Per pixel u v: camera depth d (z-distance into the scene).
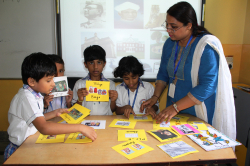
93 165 0.72
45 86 0.95
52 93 1.38
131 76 1.37
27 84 0.98
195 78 1.19
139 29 1.98
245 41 1.96
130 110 1.26
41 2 1.93
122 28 1.98
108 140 0.91
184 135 0.97
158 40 2.01
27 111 0.90
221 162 0.75
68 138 0.93
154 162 0.73
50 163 0.72
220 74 1.14
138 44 2.01
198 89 1.10
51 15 1.96
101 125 1.10
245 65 1.96
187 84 1.26
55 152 0.80
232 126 1.24
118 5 1.94
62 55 2.01
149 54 2.03
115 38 2.00
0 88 2.08
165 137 0.94
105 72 2.06
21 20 1.96
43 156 0.77
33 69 0.90
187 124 1.11
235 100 1.71
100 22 1.96
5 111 2.12
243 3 1.95
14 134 0.94
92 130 0.92
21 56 2.03
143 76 2.07
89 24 1.96
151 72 2.07
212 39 1.11
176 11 1.07
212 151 0.81
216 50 1.09
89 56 1.44
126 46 2.02
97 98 1.31
